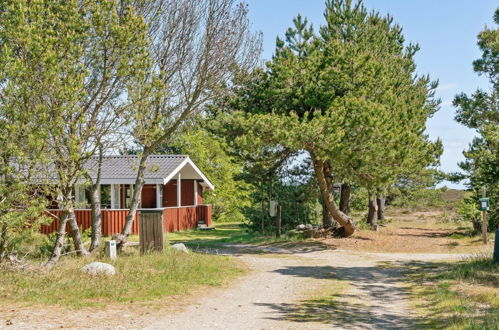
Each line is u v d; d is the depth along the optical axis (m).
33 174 11.53
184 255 16.30
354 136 20.22
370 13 28.58
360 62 21.25
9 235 11.94
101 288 10.72
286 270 15.73
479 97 17.53
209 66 16.17
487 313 8.88
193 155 41.66
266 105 22.69
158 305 9.81
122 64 13.23
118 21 13.59
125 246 17.84
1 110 11.12
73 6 12.84
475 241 22.72
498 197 22.64
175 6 16.28
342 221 24.08
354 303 10.88
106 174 26.98
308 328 8.38
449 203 39.94
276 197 29.17
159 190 27.66
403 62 27.50
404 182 33.25
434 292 11.77
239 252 20.70
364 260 18.56
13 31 11.33
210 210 34.41
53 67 11.27
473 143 26.50
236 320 8.86
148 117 15.47
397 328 8.59
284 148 23.89
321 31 24.77
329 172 24.25
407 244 22.67
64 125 11.89
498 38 16.17
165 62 16.27
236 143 19.73
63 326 7.78
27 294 9.91
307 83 21.66
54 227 25.00
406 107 22.92
